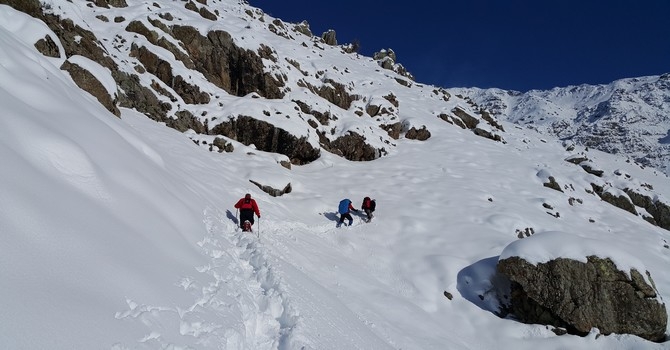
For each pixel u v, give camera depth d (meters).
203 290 4.30
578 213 19.50
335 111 25.48
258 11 43.09
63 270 2.81
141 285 3.41
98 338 2.46
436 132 29.09
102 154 5.52
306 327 4.73
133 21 20.05
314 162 20.94
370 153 23.38
